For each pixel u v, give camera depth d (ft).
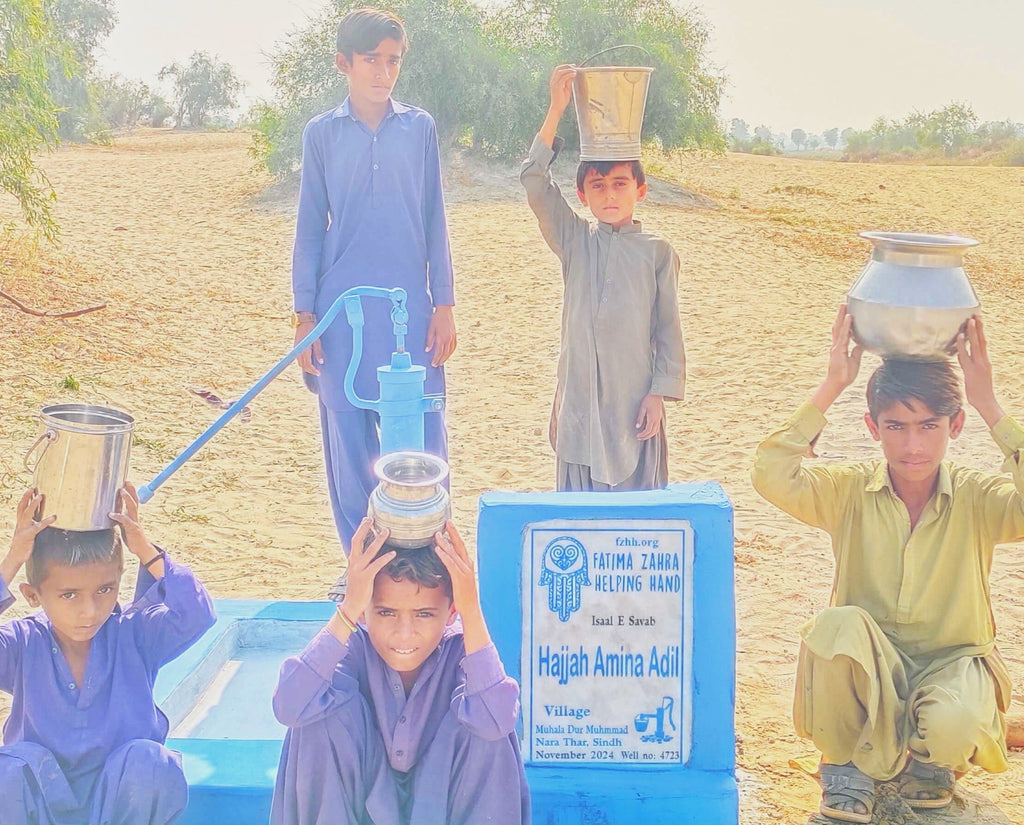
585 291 14.87
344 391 15.57
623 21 84.94
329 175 16.03
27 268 44.37
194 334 39.83
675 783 11.63
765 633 17.89
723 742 11.85
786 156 189.78
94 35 191.42
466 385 35.83
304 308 16.15
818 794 12.92
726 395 34.35
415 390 13.70
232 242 57.41
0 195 61.77
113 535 10.81
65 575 10.46
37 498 10.55
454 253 54.65
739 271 52.70
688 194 78.95
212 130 176.04
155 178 80.64
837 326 12.35
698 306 45.73
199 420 30.63
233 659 14.92
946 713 11.68
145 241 56.03
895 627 12.60
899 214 79.92
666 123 88.28
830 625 12.00
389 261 16.02
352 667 10.23
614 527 11.69
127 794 10.28
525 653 11.80
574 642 11.79
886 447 12.30
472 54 78.38
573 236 15.02
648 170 88.48
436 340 16.52
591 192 14.67
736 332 41.78
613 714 11.84
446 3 78.84
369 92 15.61
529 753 11.88
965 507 12.34
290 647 15.23
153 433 28.99
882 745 12.12
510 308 45.37
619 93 14.21
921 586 12.44
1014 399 32.83
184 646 11.17
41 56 40.98
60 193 69.87
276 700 9.74
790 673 16.46
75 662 10.96
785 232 66.13
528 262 52.90
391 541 9.77
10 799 10.10
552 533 11.70
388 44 15.43
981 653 12.41
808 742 14.28
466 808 10.07
